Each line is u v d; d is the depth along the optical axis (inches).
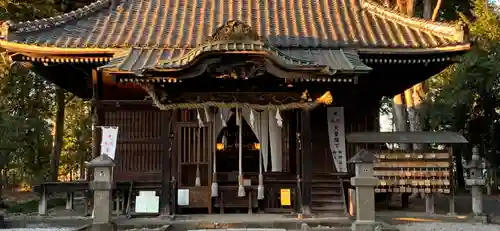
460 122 1175.6
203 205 569.0
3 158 722.2
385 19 657.0
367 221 436.8
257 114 596.1
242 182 561.0
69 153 1433.3
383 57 588.1
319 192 602.2
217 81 565.0
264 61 510.3
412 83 674.8
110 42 573.9
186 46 579.2
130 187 570.3
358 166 451.8
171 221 513.7
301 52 578.6
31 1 786.8
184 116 588.4
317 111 649.6
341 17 671.1
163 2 697.6
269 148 605.6
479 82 1007.6
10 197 1033.5
